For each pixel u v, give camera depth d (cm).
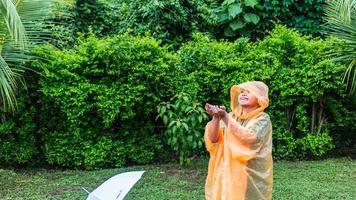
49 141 621
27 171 615
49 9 605
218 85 643
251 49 667
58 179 569
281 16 850
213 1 830
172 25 757
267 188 340
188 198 491
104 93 596
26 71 601
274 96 652
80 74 602
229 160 340
